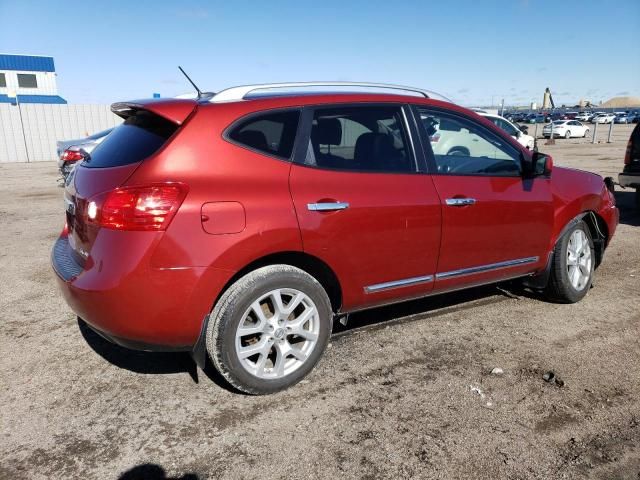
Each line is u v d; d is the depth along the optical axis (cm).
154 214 279
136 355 379
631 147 880
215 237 290
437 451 272
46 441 280
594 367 359
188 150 294
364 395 325
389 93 380
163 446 276
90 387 335
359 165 350
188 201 285
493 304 478
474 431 288
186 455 269
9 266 603
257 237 301
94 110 2408
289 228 310
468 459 265
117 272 279
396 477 253
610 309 465
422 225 367
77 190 323
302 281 322
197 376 348
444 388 332
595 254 521
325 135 341
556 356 375
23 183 1449
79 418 301
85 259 304
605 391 329
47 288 524
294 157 326
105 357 375
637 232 770
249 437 284
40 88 4634
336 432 288
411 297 386
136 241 279
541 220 439
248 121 315
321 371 355
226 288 307
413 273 374
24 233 781
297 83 355
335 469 259
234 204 296
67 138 2373
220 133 304
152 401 319
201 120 303
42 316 451
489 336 409
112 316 285
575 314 454
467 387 333
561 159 1939
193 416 303
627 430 289
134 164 294
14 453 271
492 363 365
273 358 336
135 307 282
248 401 318
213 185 294
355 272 345
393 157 366
